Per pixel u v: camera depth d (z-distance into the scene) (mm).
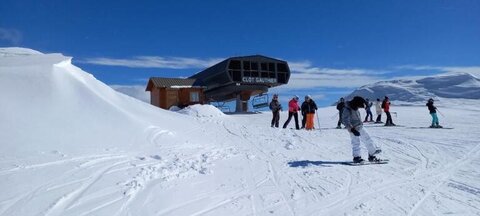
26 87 9766
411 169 8406
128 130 9727
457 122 20891
